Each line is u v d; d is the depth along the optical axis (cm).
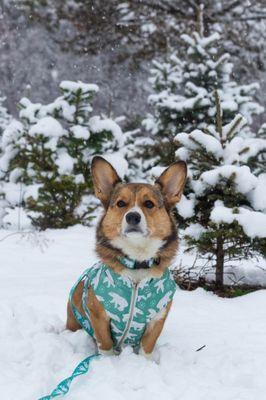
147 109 904
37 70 987
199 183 189
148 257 122
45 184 309
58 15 797
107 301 122
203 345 137
